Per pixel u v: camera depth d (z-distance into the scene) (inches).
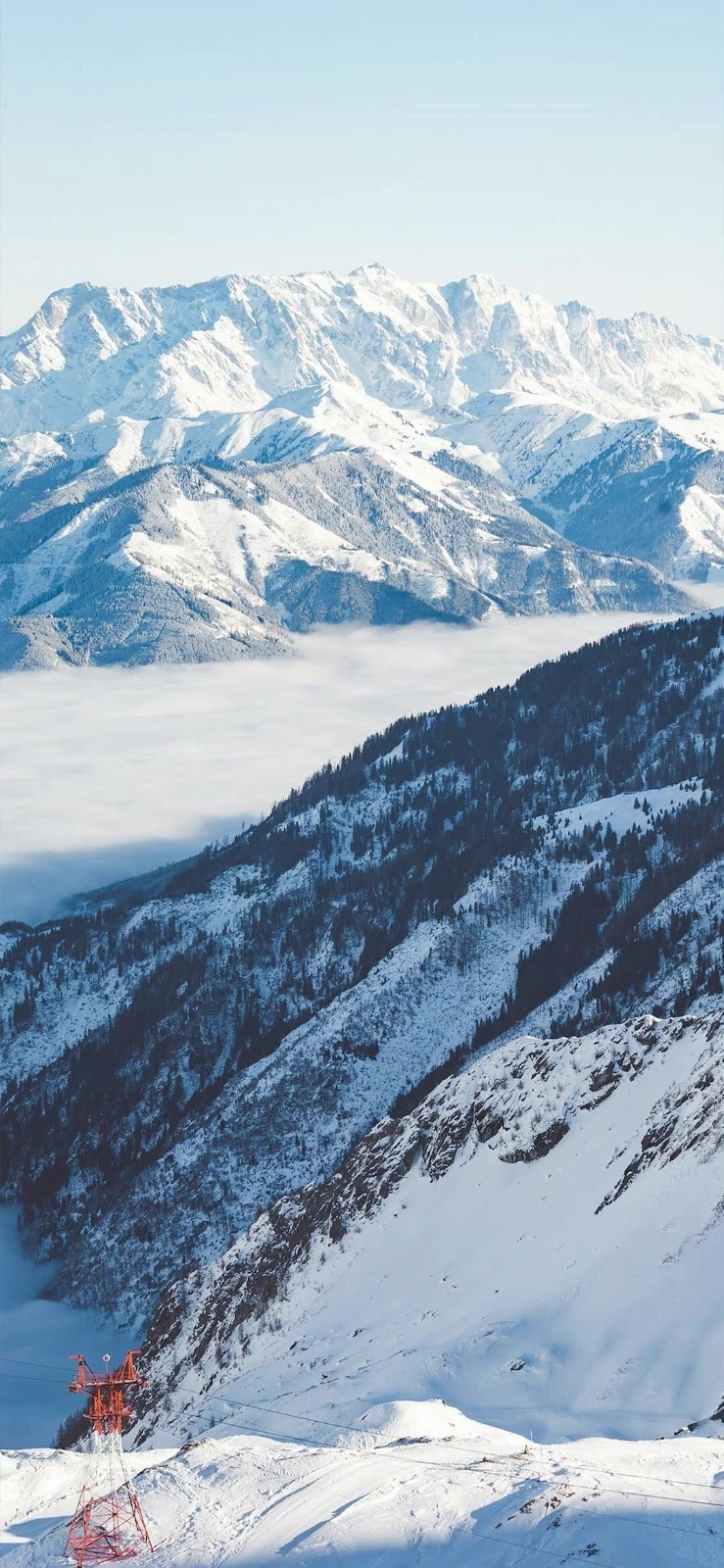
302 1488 2438.5
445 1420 3085.6
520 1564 2074.3
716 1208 3946.9
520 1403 3656.5
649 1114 4940.9
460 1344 4126.5
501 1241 4953.3
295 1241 5999.0
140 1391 5925.2
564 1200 4894.2
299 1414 4173.2
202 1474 2559.1
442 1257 5167.3
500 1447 2645.2
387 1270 5374.0
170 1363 5944.9
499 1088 5856.3
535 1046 6003.9
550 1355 3841.0
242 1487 2480.3
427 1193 5693.9
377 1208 5816.9
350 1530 2240.4
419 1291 5007.4
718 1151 4197.8
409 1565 2117.4
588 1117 5315.0
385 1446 2763.3
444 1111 6058.1
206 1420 4931.1
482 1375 3887.8
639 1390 3459.6
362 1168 6107.3
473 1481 2388.0
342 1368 4596.5
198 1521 2359.7
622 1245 4168.3
